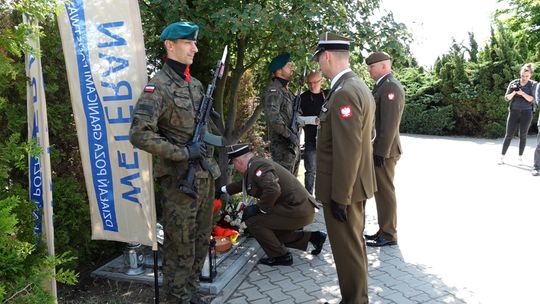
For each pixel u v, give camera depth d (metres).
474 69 14.65
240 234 4.84
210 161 3.38
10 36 2.20
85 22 3.14
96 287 3.89
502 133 14.31
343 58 3.23
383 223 4.89
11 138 2.38
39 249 2.59
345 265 3.31
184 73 3.16
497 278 4.05
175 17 4.50
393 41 4.83
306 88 6.63
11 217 2.01
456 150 11.95
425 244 4.93
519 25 20.17
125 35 3.11
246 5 4.44
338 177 3.07
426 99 15.72
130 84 3.13
